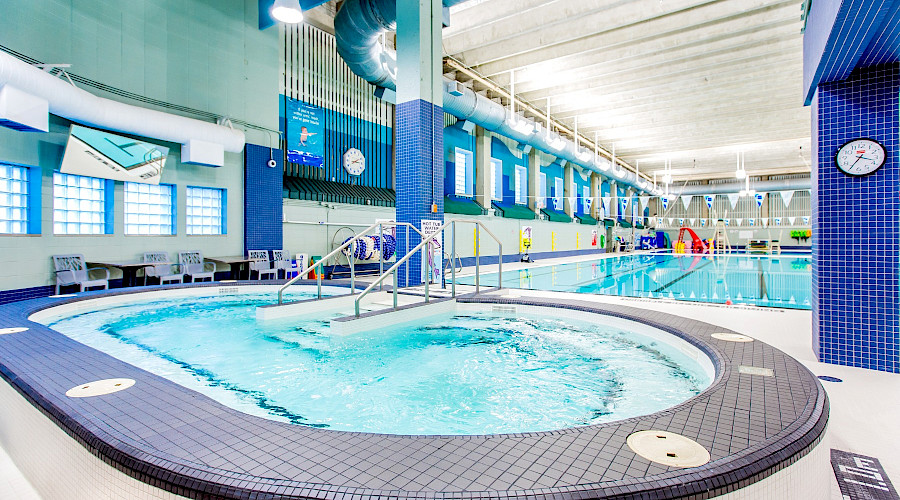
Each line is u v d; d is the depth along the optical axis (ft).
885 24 8.61
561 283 31.37
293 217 31.17
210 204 27.32
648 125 49.11
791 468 5.08
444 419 8.55
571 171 67.31
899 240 10.85
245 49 28.55
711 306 19.94
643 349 13.55
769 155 64.85
